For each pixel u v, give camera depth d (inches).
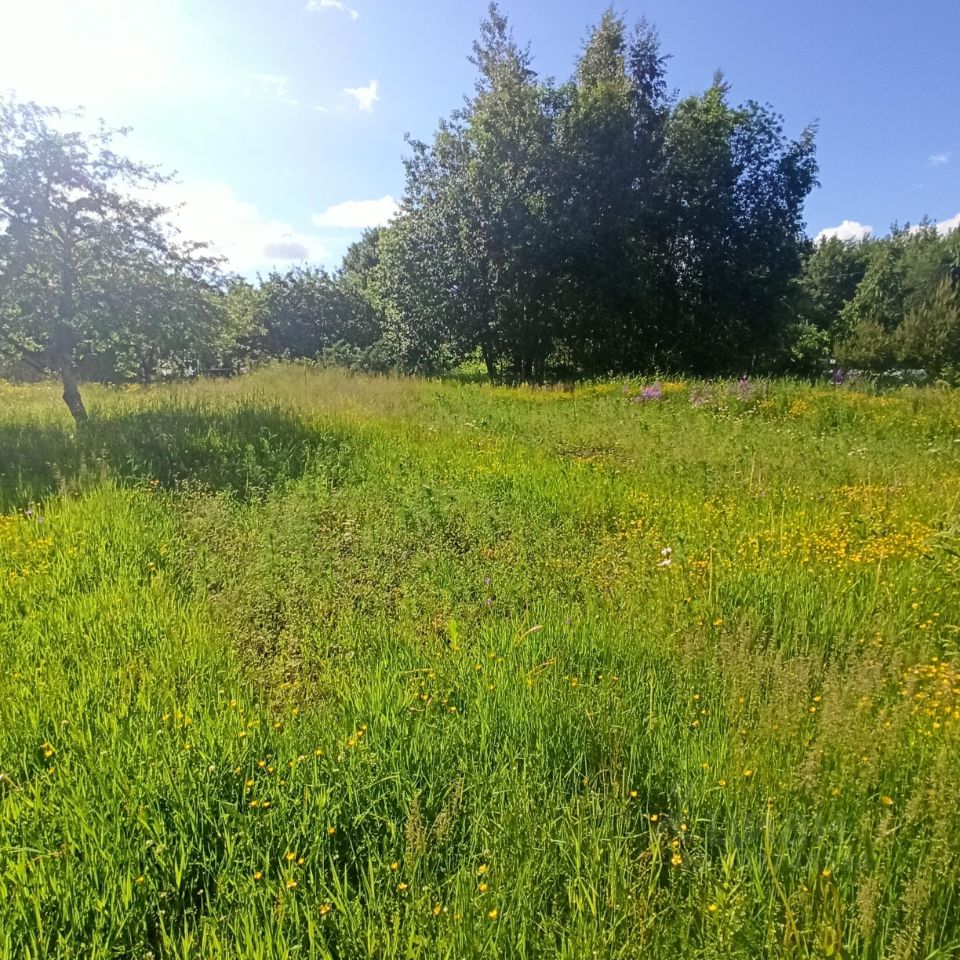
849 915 77.6
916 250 2062.0
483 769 104.2
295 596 175.5
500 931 75.0
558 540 219.6
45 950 72.4
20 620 155.0
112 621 155.1
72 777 99.0
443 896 83.4
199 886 86.4
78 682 129.7
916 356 1212.5
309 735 113.3
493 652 139.2
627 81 1017.5
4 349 401.4
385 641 150.4
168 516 235.3
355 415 447.2
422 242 918.4
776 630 149.8
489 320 928.9
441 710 122.2
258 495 266.1
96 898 79.7
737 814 95.1
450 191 880.9
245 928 76.2
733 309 1026.7
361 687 129.3
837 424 430.3
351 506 247.1
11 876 80.0
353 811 96.4
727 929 73.3
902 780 98.6
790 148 1041.5
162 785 97.1
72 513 230.1
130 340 414.3
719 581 173.0
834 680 123.2
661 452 337.7
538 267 896.9
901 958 68.7
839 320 1838.1
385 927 75.6
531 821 91.9
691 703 123.6
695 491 274.1
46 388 636.1
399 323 973.8
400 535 220.2
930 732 107.5
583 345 994.1
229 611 167.2
